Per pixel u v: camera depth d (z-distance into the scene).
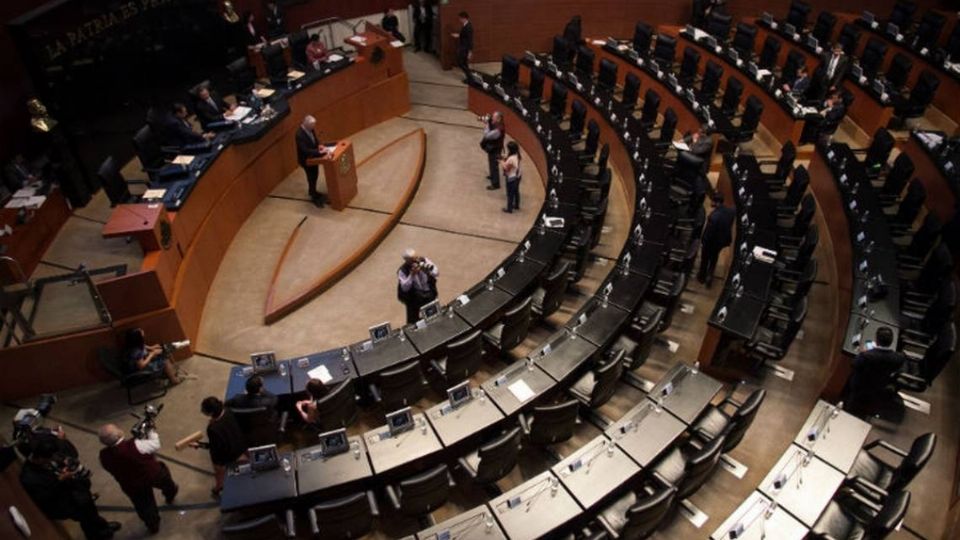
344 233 11.95
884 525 5.54
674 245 10.89
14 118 10.70
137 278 8.42
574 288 10.66
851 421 6.91
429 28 20.30
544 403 7.61
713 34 18.27
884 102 13.55
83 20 10.84
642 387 8.61
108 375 8.76
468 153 15.38
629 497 6.57
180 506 7.20
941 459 7.46
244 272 11.01
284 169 13.68
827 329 9.54
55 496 6.15
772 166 13.74
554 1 19.31
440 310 8.78
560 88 15.10
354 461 6.68
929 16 16.61
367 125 16.39
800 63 15.57
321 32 18.83
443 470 6.23
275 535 5.84
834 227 11.10
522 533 5.95
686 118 14.54
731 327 8.13
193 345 9.38
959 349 8.88
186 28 13.77
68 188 10.70
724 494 7.24
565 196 11.70
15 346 8.15
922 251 9.98
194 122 13.54
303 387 7.67
